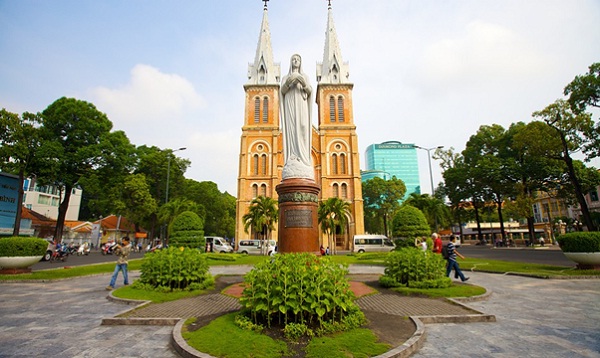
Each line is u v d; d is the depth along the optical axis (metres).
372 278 12.97
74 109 34.56
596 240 13.98
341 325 5.85
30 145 26.58
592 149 27.44
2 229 23.52
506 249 40.53
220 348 5.00
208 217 62.09
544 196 61.03
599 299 9.23
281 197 12.03
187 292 9.41
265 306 5.81
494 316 7.03
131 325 6.84
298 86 13.28
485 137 46.97
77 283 12.90
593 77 24.92
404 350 5.06
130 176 45.19
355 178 50.03
